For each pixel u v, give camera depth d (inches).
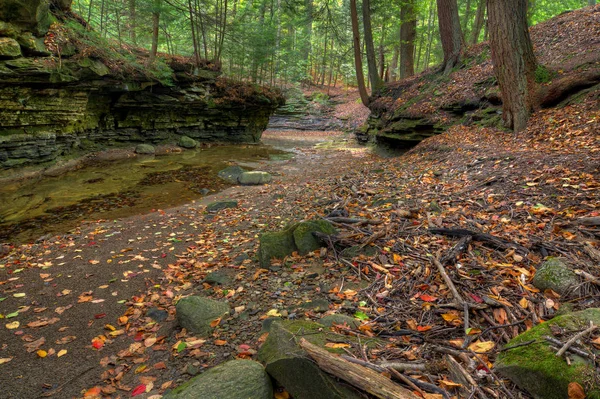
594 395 61.9
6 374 107.7
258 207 284.8
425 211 180.9
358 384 72.3
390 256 141.4
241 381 81.3
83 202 322.7
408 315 106.0
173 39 843.4
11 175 388.5
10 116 381.1
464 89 483.5
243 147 742.5
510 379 73.4
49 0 408.8
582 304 94.3
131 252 205.3
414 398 67.4
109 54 496.1
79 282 169.3
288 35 1331.2
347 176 354.9
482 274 116.0
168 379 100.1
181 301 130.5
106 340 123.0
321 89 1537.9
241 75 874.1
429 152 380.2
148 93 592.7
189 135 734.5
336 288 130.5
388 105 655.1
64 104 445.7
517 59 321.1
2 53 342.0
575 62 348.2
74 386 101.7
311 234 165.9
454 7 579.5
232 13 822.5
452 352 84.7
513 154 247.9
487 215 163.3
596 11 465.7
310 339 88.8
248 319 123.3
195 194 357.1
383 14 918.4
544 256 120.1
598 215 136.2
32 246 221.9
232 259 180.5
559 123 283.9
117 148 593.6
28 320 138.3
